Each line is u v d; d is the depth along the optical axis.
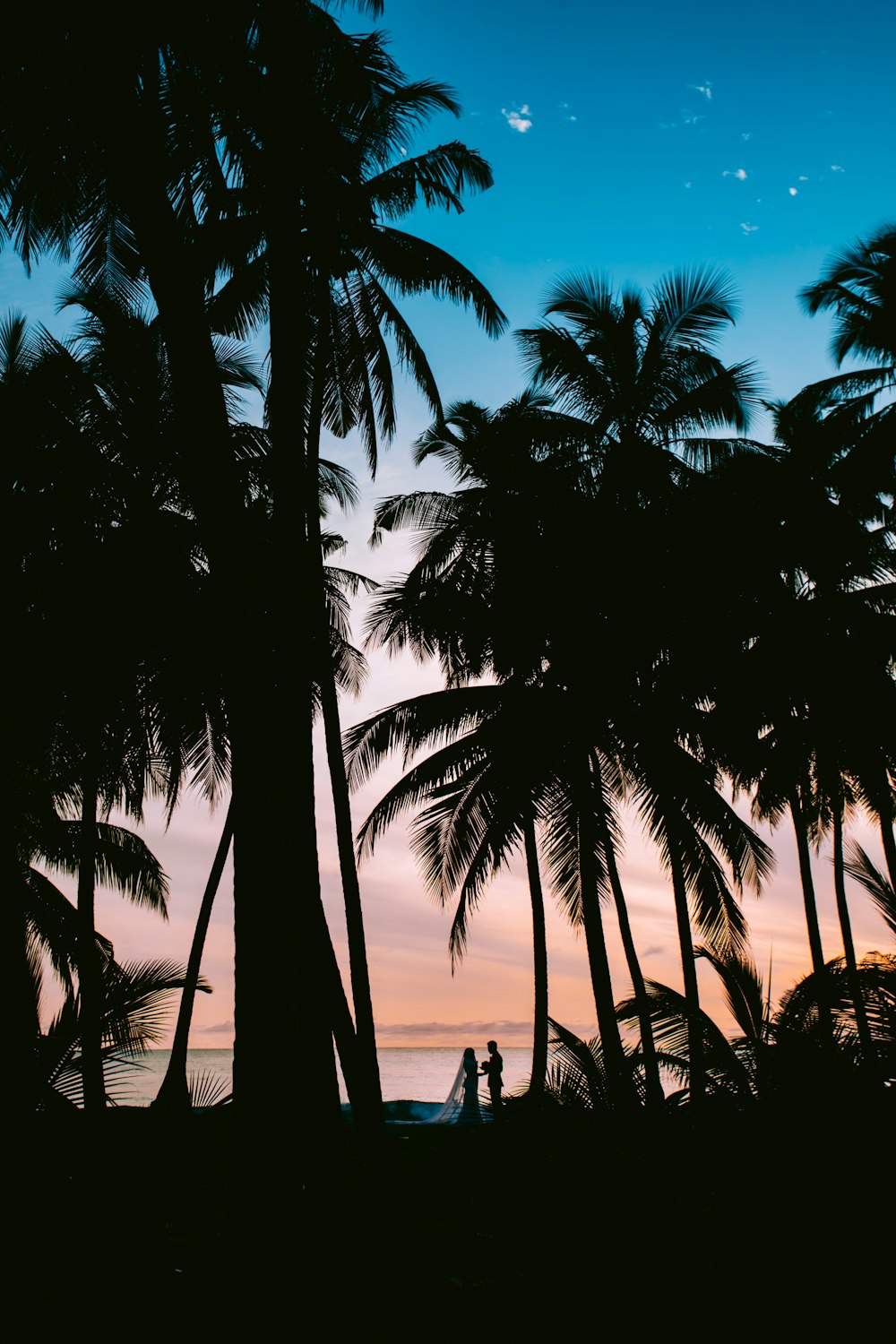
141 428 14.47
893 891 7.36
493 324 14.97
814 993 8.48
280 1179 7.43
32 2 9.01
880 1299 6.41
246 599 8.89
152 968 7.52
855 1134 7.17
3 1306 6.00
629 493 16.33
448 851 17.06
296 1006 8.02
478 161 14.66
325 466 20.78
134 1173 7.20
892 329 20.12
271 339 11.70
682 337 17.03
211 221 12.31
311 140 11.73
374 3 12.31
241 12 10.44
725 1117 8.16
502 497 16.44
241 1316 6.38
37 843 18.95
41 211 11.31
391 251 13.98
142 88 9.88
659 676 16.39
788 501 19.06
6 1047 7.00
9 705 12.91
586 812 15.55
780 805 23.41
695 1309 6.55
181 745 16.05
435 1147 12.40
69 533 13.23
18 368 15.02
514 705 16.03
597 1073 9.59
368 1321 6.43
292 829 8.53
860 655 20.16
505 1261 7.38
